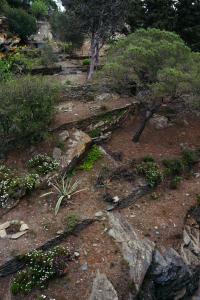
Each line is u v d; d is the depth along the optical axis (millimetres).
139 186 12148
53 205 11102
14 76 18125
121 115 15234
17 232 10000
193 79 12398
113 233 10195
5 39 25141
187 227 11367
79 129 14125
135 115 15977
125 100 16344
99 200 11422
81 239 10016
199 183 13203
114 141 14477
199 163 14258
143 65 13312
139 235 10406
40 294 8414
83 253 9562
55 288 8594
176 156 14102
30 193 11453
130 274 9078
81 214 10734
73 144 13125
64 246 9742
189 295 10164
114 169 12656
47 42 29078
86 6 19797
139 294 8883
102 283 8594
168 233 10766
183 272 9844
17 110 12461
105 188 11898
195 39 19203
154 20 19328
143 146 14398
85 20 20266
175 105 16219
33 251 9297
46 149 12930
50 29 32375
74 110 15344
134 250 9688
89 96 16672
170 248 10258
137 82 13641
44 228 10188
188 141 15195
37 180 11680
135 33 15344
